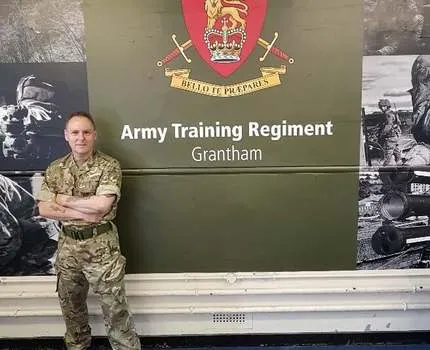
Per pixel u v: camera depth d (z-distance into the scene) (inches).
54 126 104.7
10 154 105.7
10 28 101.6
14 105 104.0
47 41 101.8
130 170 105.7
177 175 106.0
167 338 112.9
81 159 95.6
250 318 111.6
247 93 102.9
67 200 93.8
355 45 101.0
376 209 107.0
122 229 108.3
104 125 104.4
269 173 105.7
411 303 109.3
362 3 99.7
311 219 107.5
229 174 106.0
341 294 109.5
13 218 108.0
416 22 100.3
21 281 110.3
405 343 112.3
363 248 108.5
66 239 96.8
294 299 110.0
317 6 99.9
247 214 107.5
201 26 100.8
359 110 103.2
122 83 103.0
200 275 109.6
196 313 110.2
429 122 103.7
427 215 107.3
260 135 104.3
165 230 108.3
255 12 100.3
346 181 105.8
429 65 101.8
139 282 109.9
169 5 100.3
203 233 108.4
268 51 101.4
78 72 102.8
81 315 103.9
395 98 102.8
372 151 104.7
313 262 109.2
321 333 112.2
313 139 104.3
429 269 109.5
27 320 111.7
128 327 100.3
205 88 102.8
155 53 101.9
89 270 96.0
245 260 109.4
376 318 111.3
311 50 101.3
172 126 104.3
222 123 104.1
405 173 105.6
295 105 103.2
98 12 100.8
